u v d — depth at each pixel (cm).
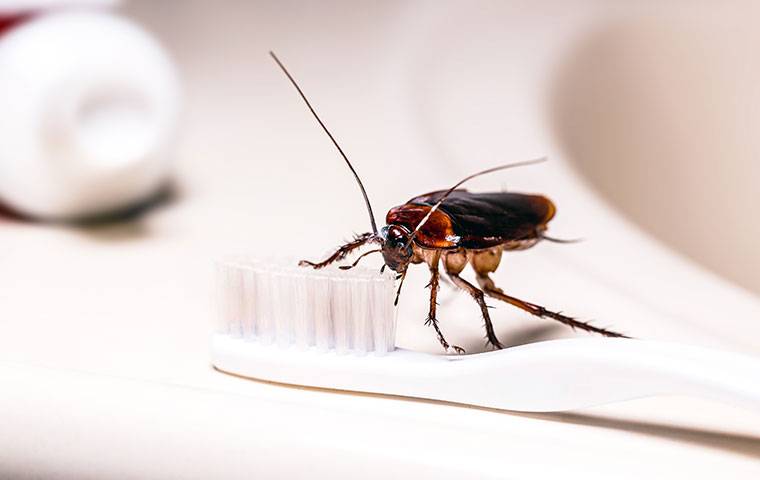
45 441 24
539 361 24
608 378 24
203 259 31
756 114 42
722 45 42
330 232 32
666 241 39
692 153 42
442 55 42
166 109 33
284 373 26
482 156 34
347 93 40
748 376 23
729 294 29
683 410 25
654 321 28
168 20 49
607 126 41
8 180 32
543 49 41
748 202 41
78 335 27
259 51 45
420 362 25
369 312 26
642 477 23
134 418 24
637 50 43
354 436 24
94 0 32
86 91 31
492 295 28
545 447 24
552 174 34
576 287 29
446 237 27
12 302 29
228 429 24
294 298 26
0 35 32
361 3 50
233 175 36
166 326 28
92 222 33
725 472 23
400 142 36
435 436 24
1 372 25
